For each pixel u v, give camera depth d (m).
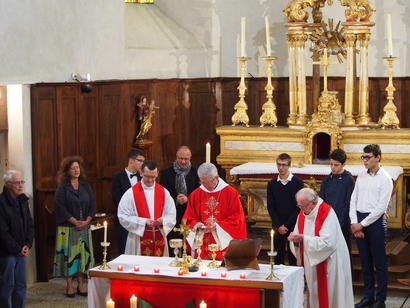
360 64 12.27
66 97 10.92
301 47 12.40
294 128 12.28
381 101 13.73
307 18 12.48
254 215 11.66
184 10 13.78
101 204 11.83
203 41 13.79
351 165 11.88
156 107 12.58
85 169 11.38
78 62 11.24
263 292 6.88
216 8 13.73
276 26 13.86
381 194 9.03
